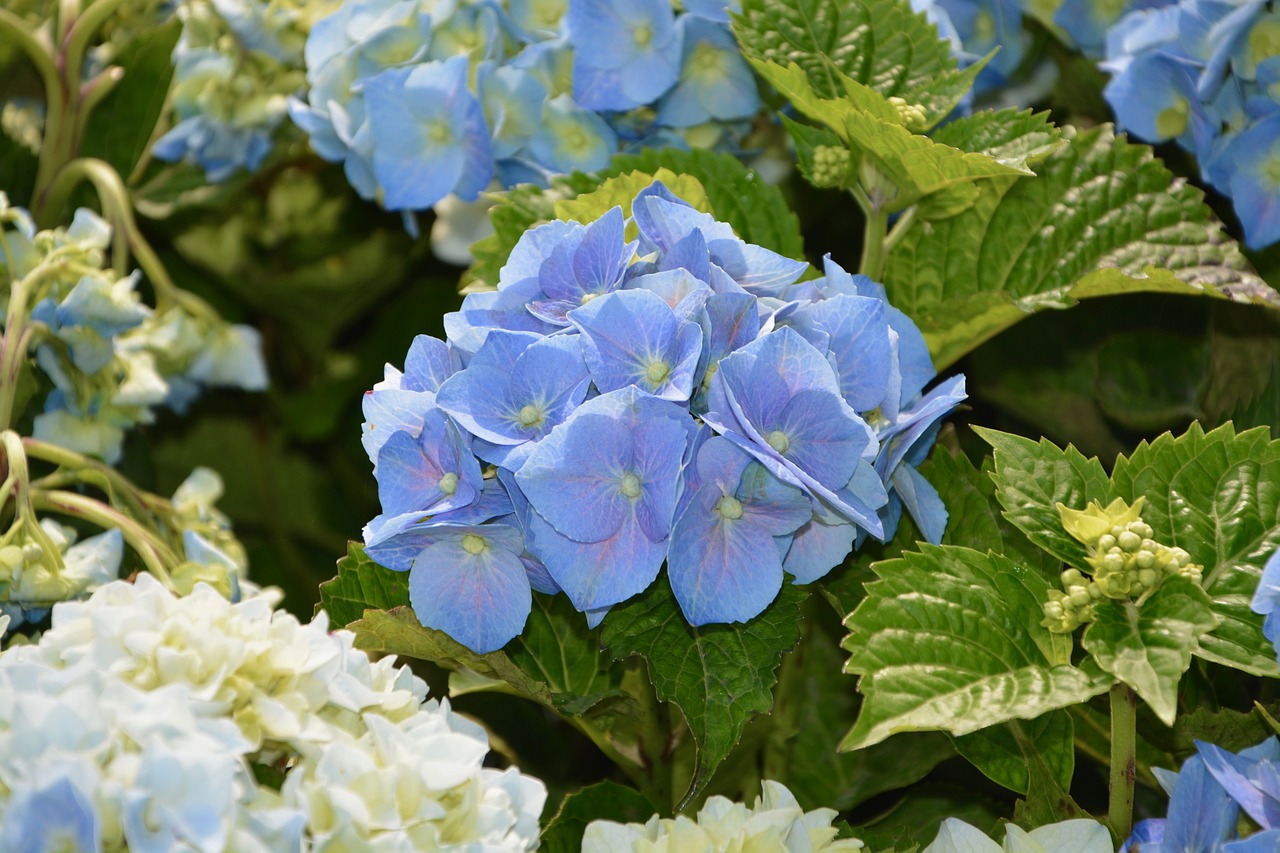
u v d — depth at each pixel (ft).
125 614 2.57
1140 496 2.69
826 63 3.02
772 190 3.05
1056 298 3.02
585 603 2.64
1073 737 2.87
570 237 2.72
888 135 2.87
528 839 2.60
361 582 2.90
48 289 3.07
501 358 2.65
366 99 3.15
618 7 3.08
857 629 2.62
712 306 2.66
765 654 2.72
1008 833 2.66
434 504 2.68
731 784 3.07
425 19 3.17
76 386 3.12
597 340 2.63
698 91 3.16
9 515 3.05
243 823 2.46
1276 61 3.02
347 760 2.52
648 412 2.60
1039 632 2.63
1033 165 3.06
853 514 2.61
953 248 3.08
